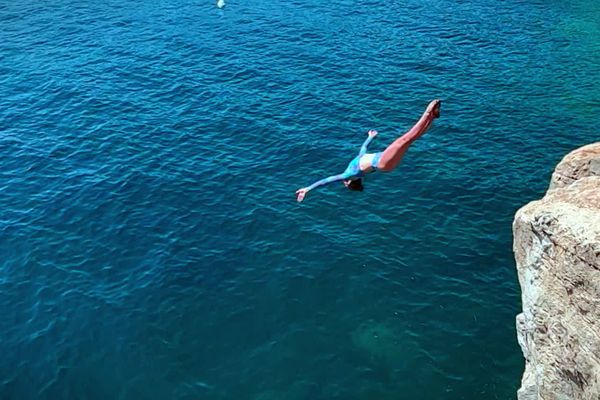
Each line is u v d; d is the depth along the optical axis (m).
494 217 32.41
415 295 27.86
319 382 24.19
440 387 23.98
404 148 12.14
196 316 27.00
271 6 61.66
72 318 26.97
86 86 46.06
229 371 24.67
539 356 18.03
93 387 24.19
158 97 44.38
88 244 31.02
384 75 46.88
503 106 42.66
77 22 58.41
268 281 28.62
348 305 27.44
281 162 36.88
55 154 38.09
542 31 54.41
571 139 39.00
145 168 36.50
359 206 33.09
